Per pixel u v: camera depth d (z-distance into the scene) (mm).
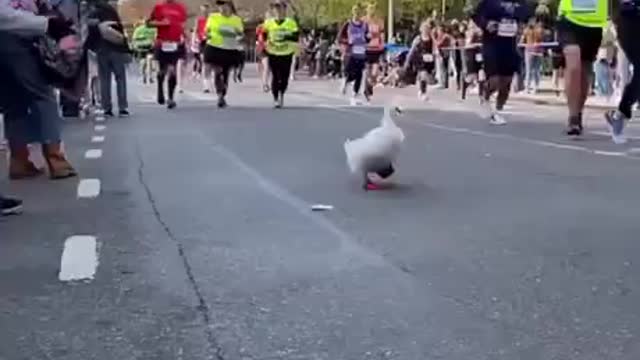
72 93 9852
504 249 6539
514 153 12000
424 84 26391
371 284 5664
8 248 6730
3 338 4805
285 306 5246
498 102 16875
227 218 7668
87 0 18109
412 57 32906
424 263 6156
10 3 8789
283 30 20984
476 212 7906
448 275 5863
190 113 19281
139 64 42094
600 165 10781
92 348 4641
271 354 4508
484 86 17391
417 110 20547
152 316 5109
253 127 15805
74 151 12469
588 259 6250
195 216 7773
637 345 4605
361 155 8930
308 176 9953
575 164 10891
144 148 12711
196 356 4500
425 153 12008
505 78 16656
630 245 6648
